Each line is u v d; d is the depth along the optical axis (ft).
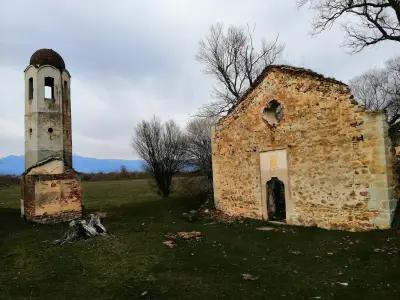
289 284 28.25
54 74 67.05
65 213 62.28
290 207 50.60
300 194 49.34
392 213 40.98
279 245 40.11
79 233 46.06
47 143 65.31
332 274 29.91
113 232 50.29
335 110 45.34
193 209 72.13
